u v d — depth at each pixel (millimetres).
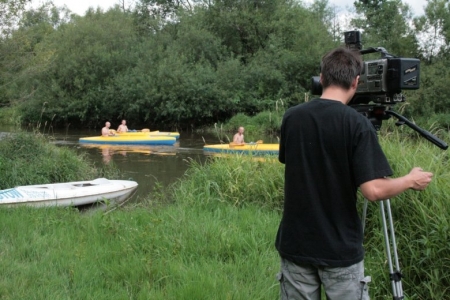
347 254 2344
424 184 2340
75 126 31250
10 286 3801
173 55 28781
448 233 3945
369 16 33906
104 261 4508
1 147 10266
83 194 8109
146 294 3676
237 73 28469
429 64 29328
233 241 4836
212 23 31672
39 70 14586
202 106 27547
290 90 28734
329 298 2402
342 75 2438
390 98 3076
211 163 8188
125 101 28797
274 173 7008
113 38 30484
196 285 3752
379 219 4590
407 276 3986
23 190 7914
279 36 30578
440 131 6566
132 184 9375
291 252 2443
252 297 3643
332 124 2355
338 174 2348
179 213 6008
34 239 5070
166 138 19219
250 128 24859
